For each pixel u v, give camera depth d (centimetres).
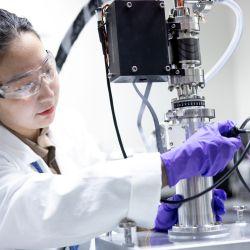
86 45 188
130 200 79
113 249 86
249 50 180
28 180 89
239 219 105
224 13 203
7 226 86
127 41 81
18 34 92
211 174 83
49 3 184
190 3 93
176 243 78
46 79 95
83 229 81
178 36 87
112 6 83
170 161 80
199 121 87
